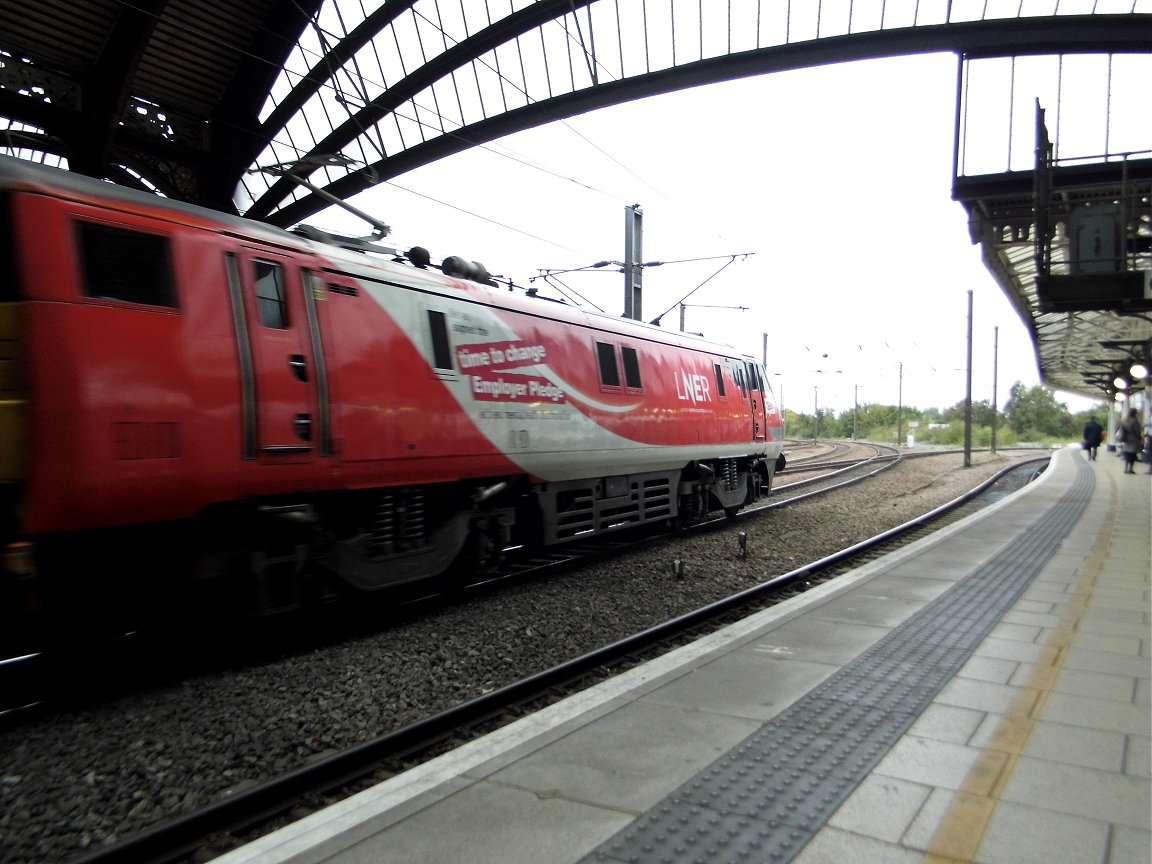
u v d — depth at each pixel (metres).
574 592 9.01
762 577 10.07
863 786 3.58
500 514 9.45
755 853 3.02
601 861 2.98
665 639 7.06
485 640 7.02
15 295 4.93
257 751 4.65
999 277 16.19
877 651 5.80
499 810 3.38
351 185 26.91
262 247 6.41
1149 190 11.37
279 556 6.66
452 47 22.56
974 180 11.95
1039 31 14.27
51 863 3.47
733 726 4.34
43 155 22.36
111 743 4.72
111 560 5.68
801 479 25.77
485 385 8.72
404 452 7.59
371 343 7.29
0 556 4.92
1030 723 4.34
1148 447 27.86
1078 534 11.87
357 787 4.20
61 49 19.11
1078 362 33.69
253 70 22.97
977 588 8.00
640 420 11.80
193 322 5.73
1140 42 13.48
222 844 3.58
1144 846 3.04
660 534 13.88
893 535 13.09
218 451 5.83
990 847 3.04
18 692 5.66
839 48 17.80
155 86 22.50
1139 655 5.64
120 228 5.41
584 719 4.45
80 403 5.00
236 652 6.69
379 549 7.70
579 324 10.75
